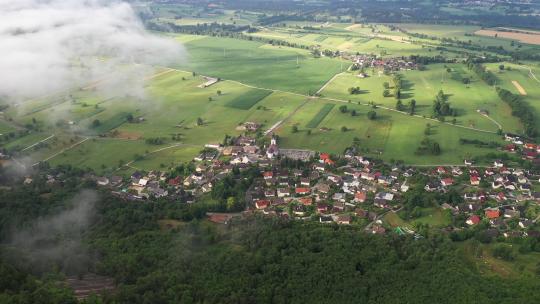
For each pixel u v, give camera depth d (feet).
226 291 643.86
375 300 633.61
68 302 602.85
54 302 594.24
